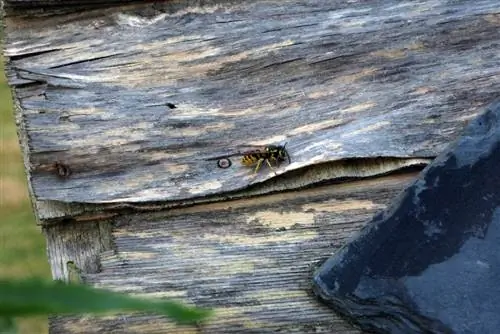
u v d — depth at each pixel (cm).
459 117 79
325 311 76
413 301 74
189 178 78
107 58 79
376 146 78
